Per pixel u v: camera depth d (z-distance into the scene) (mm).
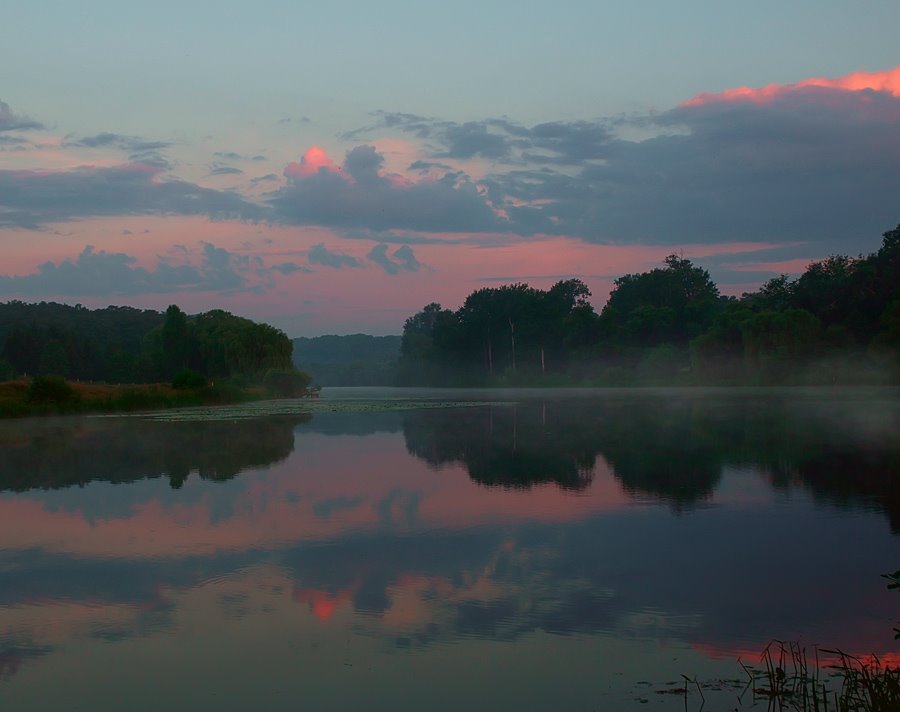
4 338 139250
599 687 7426
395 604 9914
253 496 17672
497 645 8500
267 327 92562
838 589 10211
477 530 13930
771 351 91125
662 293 135875
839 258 101812
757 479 19016
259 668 7988
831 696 7051
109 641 8750
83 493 18266
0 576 11312
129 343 152750
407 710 7035
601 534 13477
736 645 8414
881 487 17641
